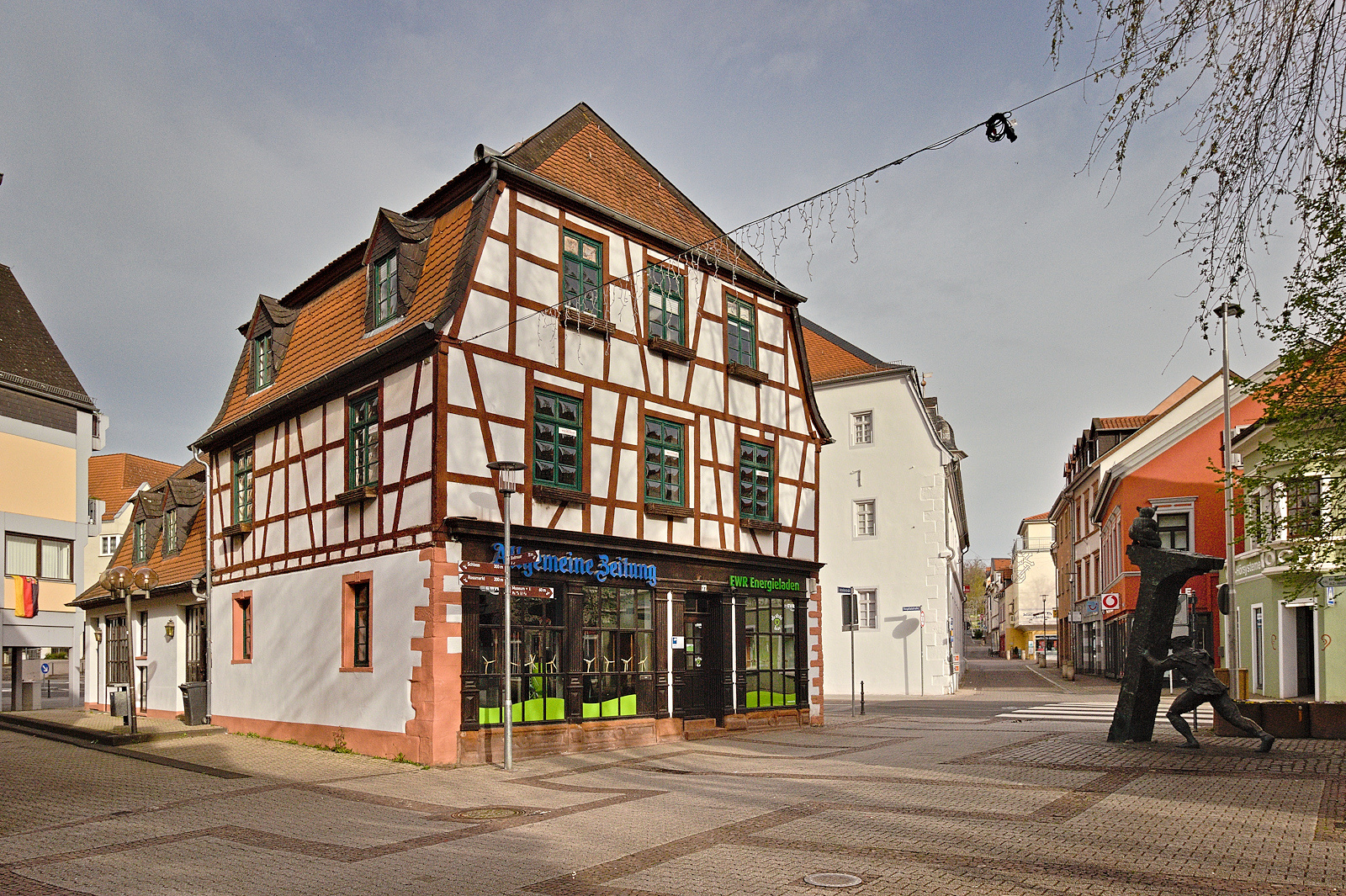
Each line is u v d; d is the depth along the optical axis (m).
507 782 12.57
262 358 20.72
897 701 29.23
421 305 15.48
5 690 36.94
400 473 15.00
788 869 7.66
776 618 19.92
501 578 14.45
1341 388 11.93
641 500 17.20
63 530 29.64
